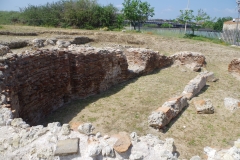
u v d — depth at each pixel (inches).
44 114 275.4
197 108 290.8
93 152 130.3
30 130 152.0
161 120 245.0
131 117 272.1
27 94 245.9
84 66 319.6
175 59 526.0
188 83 372.5
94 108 295.7
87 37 678.5
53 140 141.8
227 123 270.2
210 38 899.4
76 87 320.5
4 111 176.6
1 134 152.6
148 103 311.7
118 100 320.8
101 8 983.0
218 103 322.3
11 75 218.8
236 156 134.9
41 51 267.4
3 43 466.0
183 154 211.3
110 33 760.3
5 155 142.0
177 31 1069.8
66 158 132.8
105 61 347.3
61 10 970.1
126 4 992.2
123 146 135.3
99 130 244.4
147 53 449.7
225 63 574.6
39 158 135.5
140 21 1036.5
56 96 294.0
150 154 138.2
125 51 475.5
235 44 878.4
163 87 374.9
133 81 404.5
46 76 273.9
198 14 971.3
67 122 262.7
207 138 239.3
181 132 248.2
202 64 523.5
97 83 342.0
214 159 144.3
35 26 836.0
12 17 917.2
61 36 637.3
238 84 422.6
